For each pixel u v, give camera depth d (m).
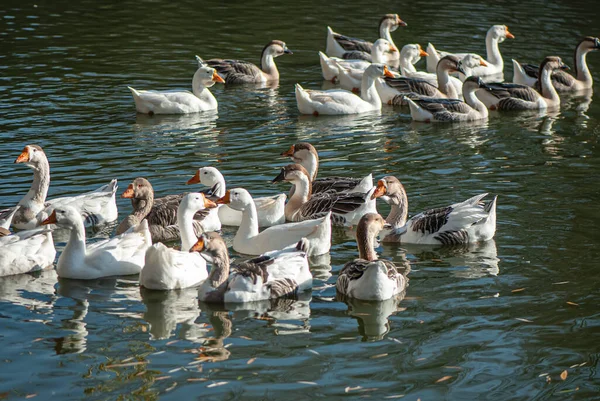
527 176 18.67
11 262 13.72
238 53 32.06
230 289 12.55
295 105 26.17
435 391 9.81
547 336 11.20
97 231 15.81
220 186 16.47
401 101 27.03
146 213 15.45
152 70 29.09
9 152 20.11
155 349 10.93
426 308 12.19
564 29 36.44
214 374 10.21
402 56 30.27
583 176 18.58
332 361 10.56
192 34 35.03
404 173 19.03
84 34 34.19
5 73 27.94
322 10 40.88
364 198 16.03
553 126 24.03
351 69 28.61
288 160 19.92
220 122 23.83
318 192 17.12
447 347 10.92
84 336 11.34
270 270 12.80
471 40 34.66
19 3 40.00
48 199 16.88
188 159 19.92
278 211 16.17
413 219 15.29
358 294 12.54
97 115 23.92
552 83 28.89
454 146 21.64
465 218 14.86
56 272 13.98
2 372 10.27
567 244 14.59
